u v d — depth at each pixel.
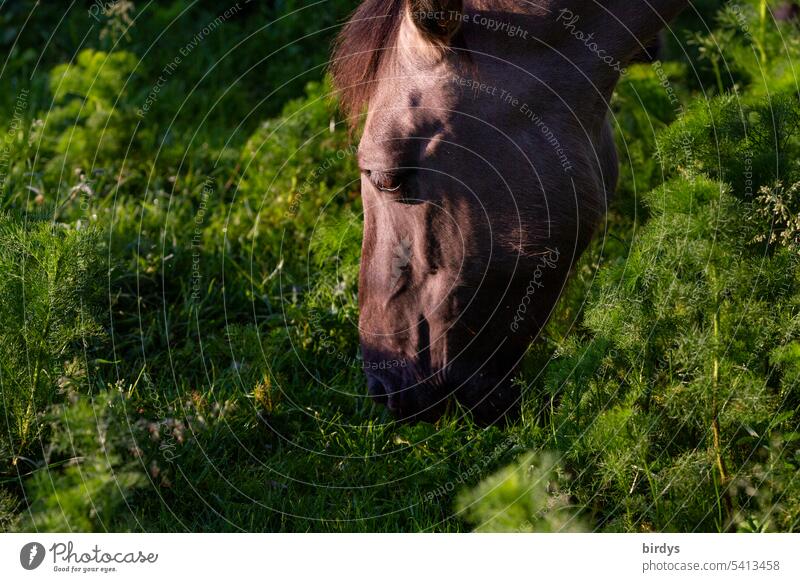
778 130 4.63
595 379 4.24
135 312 5.55
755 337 4.15
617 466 3.89
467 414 4.61
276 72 8.27
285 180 6.52
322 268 5.81
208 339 5.39
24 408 4.25
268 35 8.59
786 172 4.53
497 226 3.86
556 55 3.85
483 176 3.79
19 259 4.57
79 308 4.38
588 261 5.40
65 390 4.21
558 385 4.25
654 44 4.40
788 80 5.50
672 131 4.57
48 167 6.65
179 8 8.58
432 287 4.01
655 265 4.21
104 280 5.33
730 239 4.11
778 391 4.38
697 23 8.31
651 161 5.94
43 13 9.05
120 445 3.98
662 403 4.21
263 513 4.19
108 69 7.25
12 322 4.31
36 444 4.24
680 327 4.14
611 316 4.19
